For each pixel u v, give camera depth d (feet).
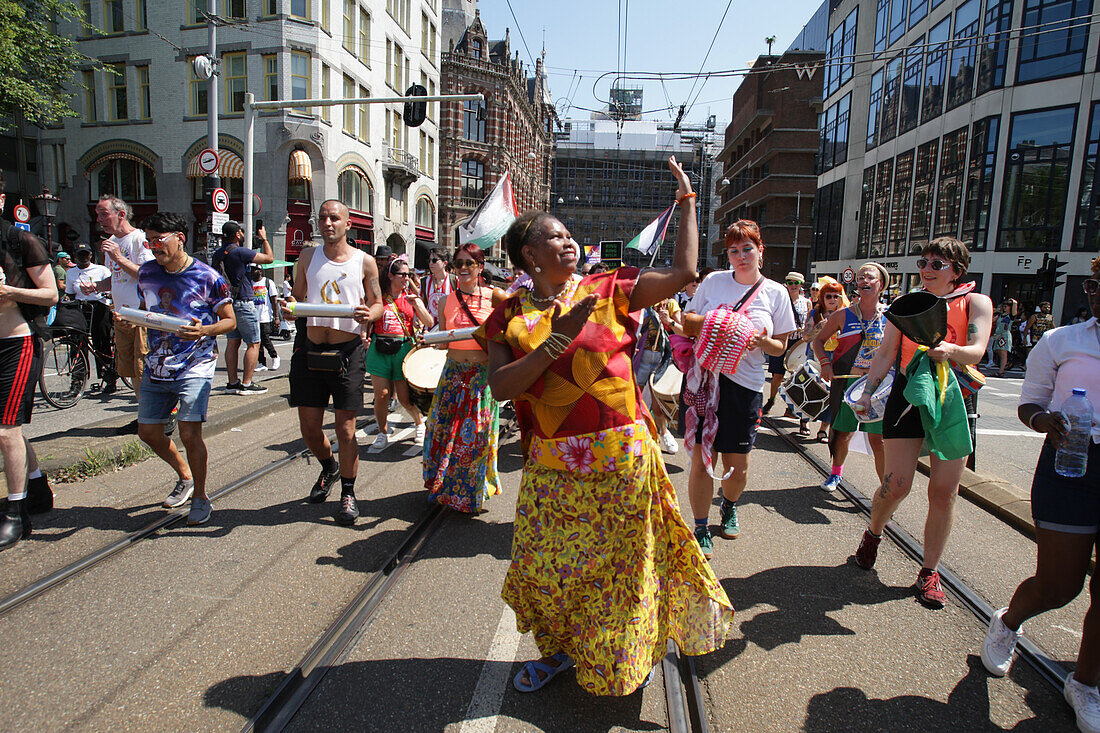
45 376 24.73
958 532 13.57
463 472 13.57
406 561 11.44
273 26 74.13
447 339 13.12
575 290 7.16
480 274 14.26
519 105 157.07
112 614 9.37
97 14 81.82
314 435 13.61
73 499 13.58
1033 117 63.98
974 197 69.46
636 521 7.40
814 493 16.15
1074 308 62.39
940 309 9.47
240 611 9.59
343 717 7.43
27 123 86.53
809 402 18.99
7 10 59.41
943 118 75.05
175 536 12.10
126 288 18.70
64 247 88.07
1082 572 7.69
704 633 7.81
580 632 7.36
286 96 74.79
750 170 157.38
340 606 9.85
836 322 15.98
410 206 105.19
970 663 8.85
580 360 6.91
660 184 233.76
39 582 9.99
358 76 84.64
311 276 13.15
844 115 103.19
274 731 7.15
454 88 128.47
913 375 10.32
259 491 14.74
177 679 7.97
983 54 67.77
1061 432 7.55
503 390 6.74
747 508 14.90
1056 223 63.26
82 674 7.98
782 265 140.97
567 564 7.29
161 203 82.12
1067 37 61.11
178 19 78.33
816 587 10.99
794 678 8.40
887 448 10.96
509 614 9.79
